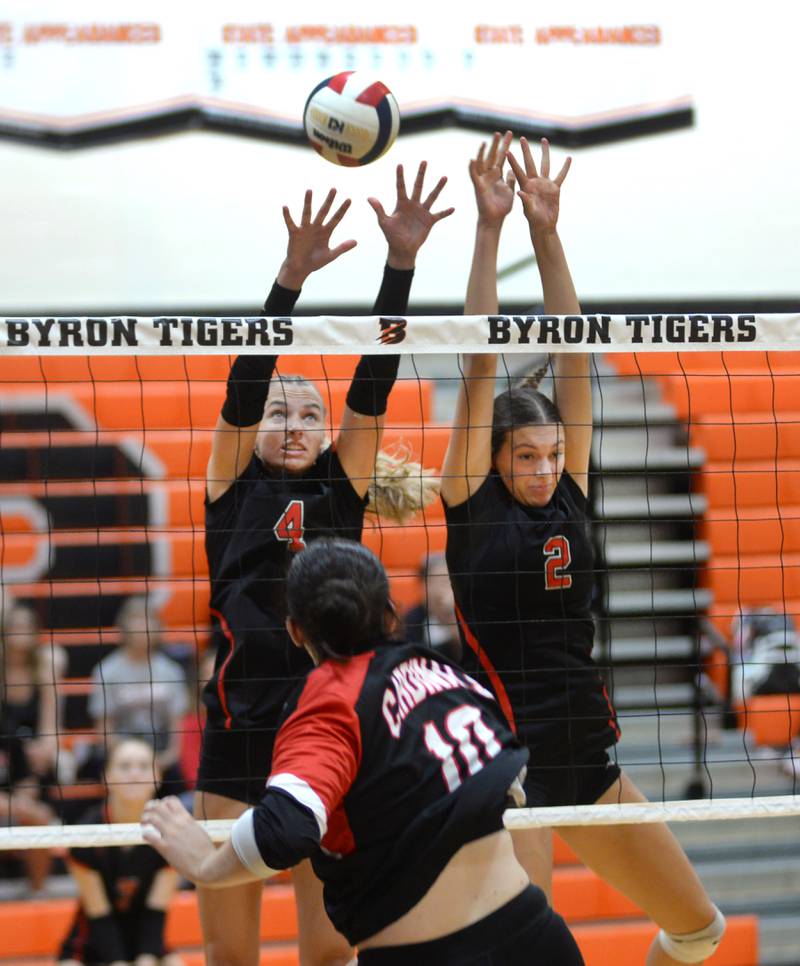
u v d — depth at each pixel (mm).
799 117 15781
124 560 14344
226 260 15312
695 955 6234
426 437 13625
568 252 15602
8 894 10992
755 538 14883
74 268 15086
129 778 9172
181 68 15086
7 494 14523
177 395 15234
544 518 6012
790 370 16172
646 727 12992
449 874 4207
